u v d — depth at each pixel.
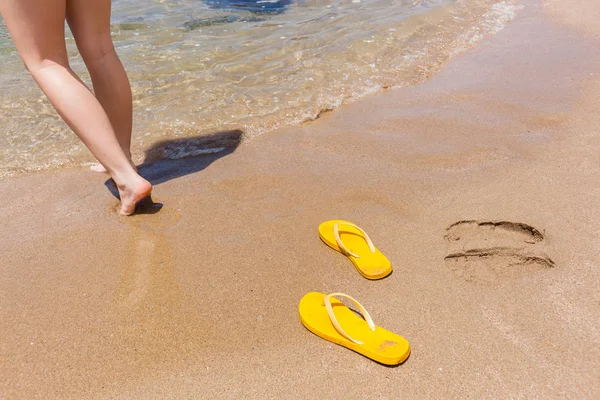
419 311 1.80
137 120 3.27
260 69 3.94
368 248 2.09
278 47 4.30
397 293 1.88
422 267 2.00
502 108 3.27
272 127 3.18
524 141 2.86
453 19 4.91
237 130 3.15
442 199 2.39
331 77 3.81
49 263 2.07
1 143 3.02
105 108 2.48
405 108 3.36
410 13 4.98
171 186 2.60
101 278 1.98
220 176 2.67
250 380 1.56
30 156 2.90
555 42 4.32
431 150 2.82
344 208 2.37
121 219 2.34
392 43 4.37
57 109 2.19
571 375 1.54
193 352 1.66
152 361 1.63
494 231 2.21
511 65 3.92
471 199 2.38
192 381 1.56
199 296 1.88
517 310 1.78
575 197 2.34
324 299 1.72
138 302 1.86
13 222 2.34
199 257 2.08
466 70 3.90
